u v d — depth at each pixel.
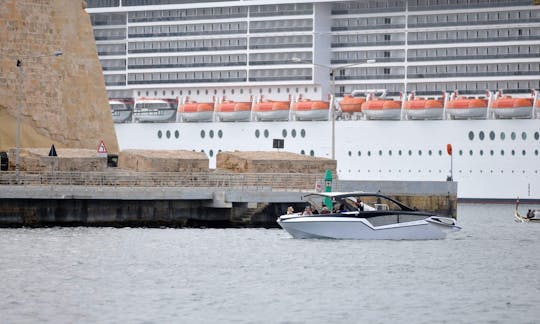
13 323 116.62
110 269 152.00
